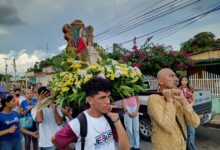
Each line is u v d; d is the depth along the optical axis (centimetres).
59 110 427
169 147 276
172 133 277
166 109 277
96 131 197
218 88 1139
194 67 1456
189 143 505
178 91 284
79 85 272
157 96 289
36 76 3791
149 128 716
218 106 1127
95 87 193
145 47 878
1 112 425
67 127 199
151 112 284
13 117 430
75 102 278
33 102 603
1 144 418
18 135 439
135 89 292
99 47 403
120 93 277
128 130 582
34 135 455
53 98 320
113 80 282
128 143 202
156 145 285
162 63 847
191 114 285
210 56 1528
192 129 505
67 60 322
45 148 421
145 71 867
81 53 374
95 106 196
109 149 202
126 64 314
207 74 1191
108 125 204
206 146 666
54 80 311
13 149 432
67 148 208
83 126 196
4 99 427
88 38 411
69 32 412
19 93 799
